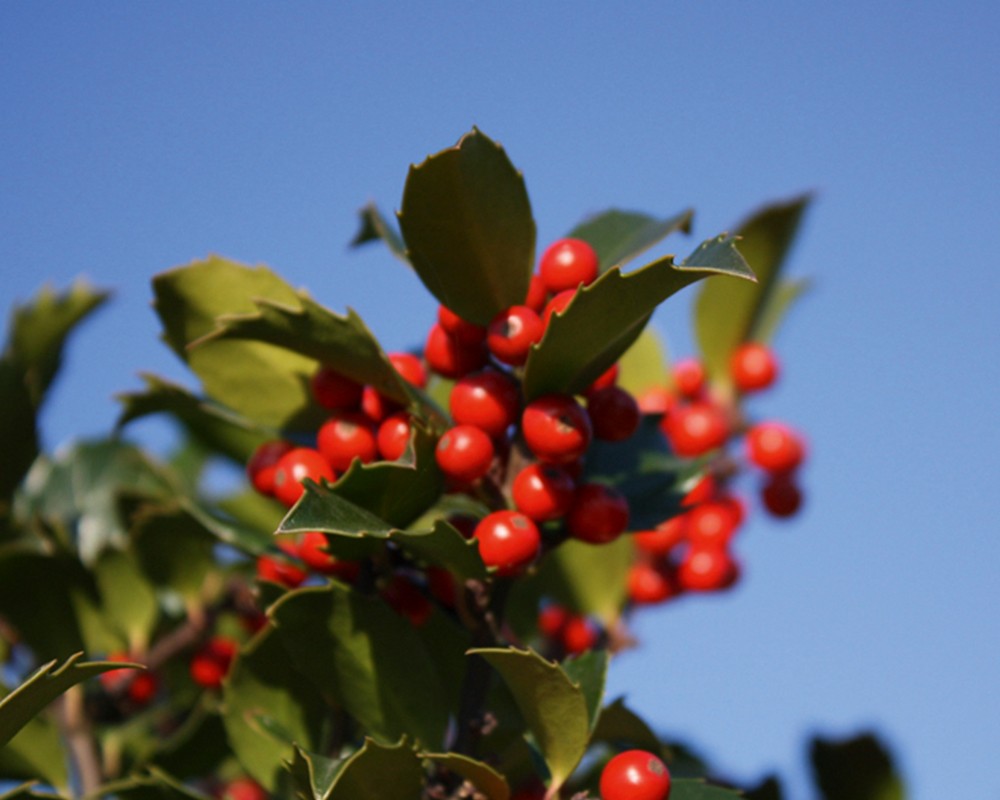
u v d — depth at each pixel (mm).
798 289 467
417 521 316
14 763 351
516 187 300
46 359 408
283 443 326
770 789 361
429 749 308
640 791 291
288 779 320
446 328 312
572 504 308
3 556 365
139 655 382
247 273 321
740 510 444
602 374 306
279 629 305
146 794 324
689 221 325
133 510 385
